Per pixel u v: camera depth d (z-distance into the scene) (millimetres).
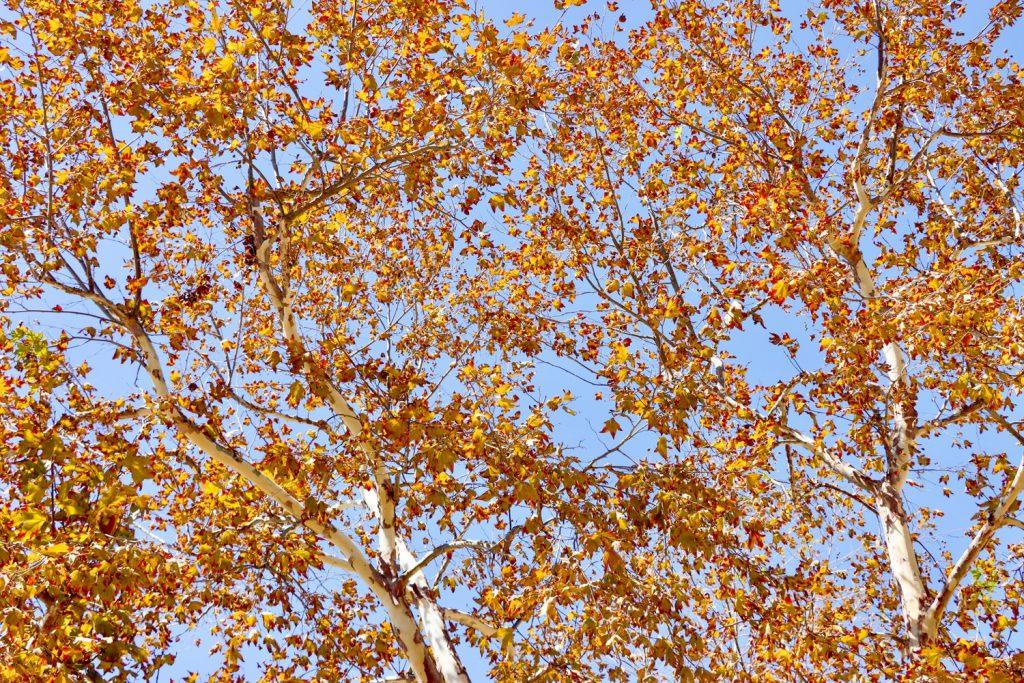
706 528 8867
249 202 10164
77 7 9773
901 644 10367
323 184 10047
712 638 10977
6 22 9500
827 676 10234
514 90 10094
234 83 9297
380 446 9562
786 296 10102
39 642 7715
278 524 9820
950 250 13023
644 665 9336
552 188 12398
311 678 10297
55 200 9492
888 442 11523
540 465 9062
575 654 8953
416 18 10312
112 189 9234
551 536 9016
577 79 12422
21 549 7684
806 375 11227
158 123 9828
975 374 9688
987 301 9148
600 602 8719
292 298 11047
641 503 9109
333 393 9734
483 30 9906
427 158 10180
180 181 9656
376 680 9812
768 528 12070
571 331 11883
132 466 8211
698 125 14195
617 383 9852
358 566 9523
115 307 9156
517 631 8992
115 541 8305
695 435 10469
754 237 11500
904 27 13516
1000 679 8555
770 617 10047
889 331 9695
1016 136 13391
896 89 13000
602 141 13070
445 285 12492
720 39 14227
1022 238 12766
